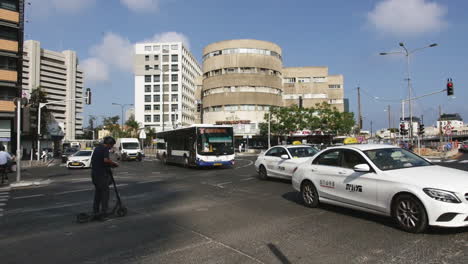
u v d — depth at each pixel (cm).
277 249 488
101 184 693
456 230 539
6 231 636
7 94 3572
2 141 3569
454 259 423
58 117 9981
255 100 6306
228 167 2216
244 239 542
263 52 6581
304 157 1266
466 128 11975
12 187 1316
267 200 898
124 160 3306
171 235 577
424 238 508
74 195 1098
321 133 5556
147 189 1200
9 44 3578
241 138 6197
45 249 516
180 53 10294
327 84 7988
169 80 10212
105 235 587
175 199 963
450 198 496
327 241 516
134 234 589
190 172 1888
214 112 6469
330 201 719
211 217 709
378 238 520
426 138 10500
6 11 3562
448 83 2573
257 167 1441
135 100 10325
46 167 2717
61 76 10044
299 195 964
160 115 10206
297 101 7950
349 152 698
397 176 572
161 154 2795
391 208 572
